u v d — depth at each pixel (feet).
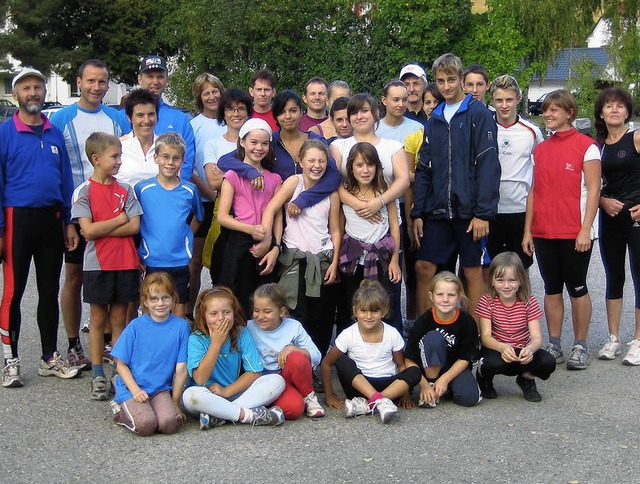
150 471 14.07
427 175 20.76
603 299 28.76
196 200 19.35
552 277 21.40
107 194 18.28
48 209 19.31
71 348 20.62
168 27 118.83
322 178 19.25
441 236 20.67
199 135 24.11
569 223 20.89
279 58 108.06
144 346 16.65
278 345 17.44
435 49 107.24
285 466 14.28
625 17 104.83
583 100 93.61
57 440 15.55
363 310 17.22
